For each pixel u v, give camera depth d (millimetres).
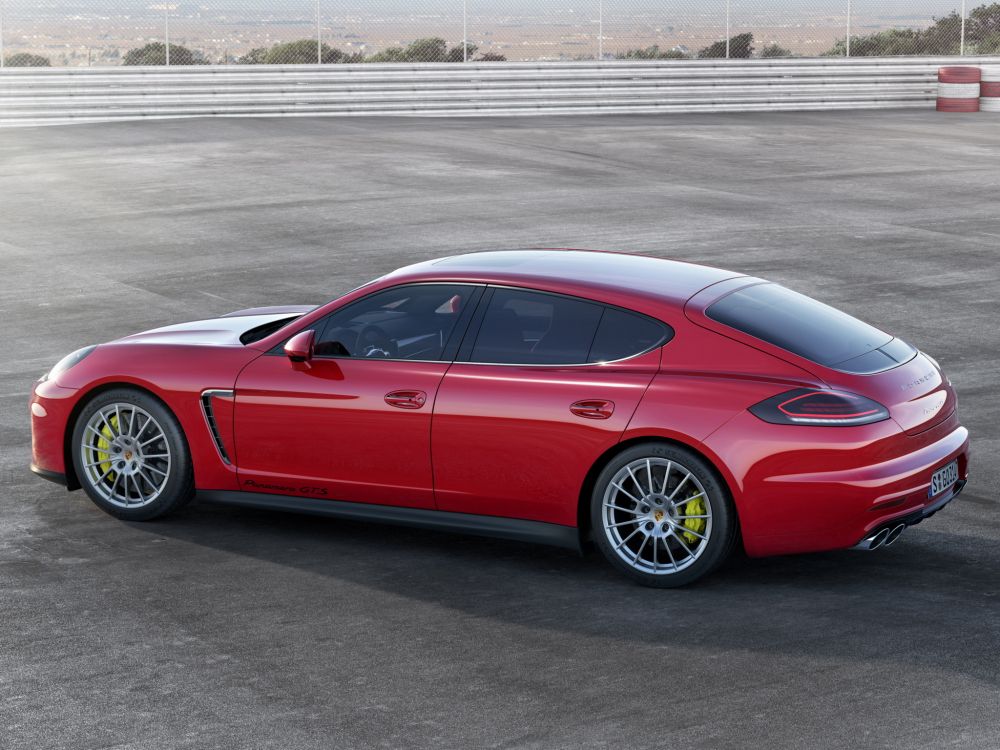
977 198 18422
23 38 26000
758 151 23531
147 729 4328
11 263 13688
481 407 5820
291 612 5395
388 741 4238
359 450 6086
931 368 5984
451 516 6039
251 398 6254
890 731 4273
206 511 6793
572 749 4180
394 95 28344
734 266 13484
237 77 27234
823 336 5805
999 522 6512
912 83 32344
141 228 15625
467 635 5160
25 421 8320
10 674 4758
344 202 17453
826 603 5480
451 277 6109
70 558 6020
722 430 5449
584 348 5785
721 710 4453
